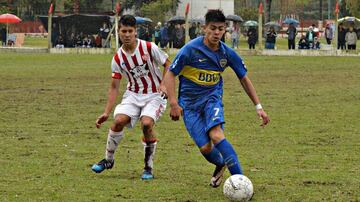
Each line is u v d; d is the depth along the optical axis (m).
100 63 75.25
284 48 111.50
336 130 29.53
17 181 19.56
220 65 18.11
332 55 93.81
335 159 22.98
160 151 24.41
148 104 20.12
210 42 17.89
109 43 103.38
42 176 20.23
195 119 18.06
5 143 26.09
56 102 40.09
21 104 39.06
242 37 164.00
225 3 149.12
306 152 24.28
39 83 51.75
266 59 84.25
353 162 22.48
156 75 20.27
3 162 22.31
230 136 27.88
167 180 19.78
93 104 39.31
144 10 154.12
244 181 16.97
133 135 28.17
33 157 23.25
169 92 18.03
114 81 20.27
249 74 60.91
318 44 103.38
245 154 23.86
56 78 56.16
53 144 25.94
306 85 50.75
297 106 38.25
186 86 18.22
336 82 53.12
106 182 19.48
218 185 18.58
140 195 17.94
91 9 165.12
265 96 43.38
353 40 97.00
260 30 97.06
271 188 18.72
